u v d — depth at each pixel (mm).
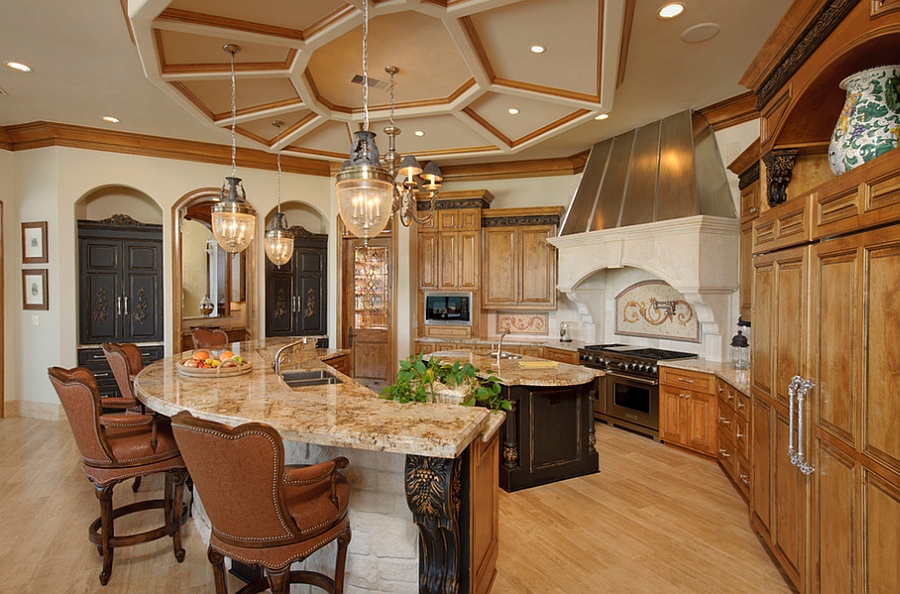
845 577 1860
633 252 4977
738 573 2592
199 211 7473
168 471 2594
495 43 3137
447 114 4250
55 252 5465
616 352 5227
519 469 3691
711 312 4543
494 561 2406
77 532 3039
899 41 1812
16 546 2867
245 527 1698
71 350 5520
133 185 5734
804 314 2189
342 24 2771
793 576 2293
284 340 5273
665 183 4844
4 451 4516
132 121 5211
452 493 1812
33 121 5246
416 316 6945
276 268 6617
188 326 6281
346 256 6906
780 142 2689
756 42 3539
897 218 1562
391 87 3859
